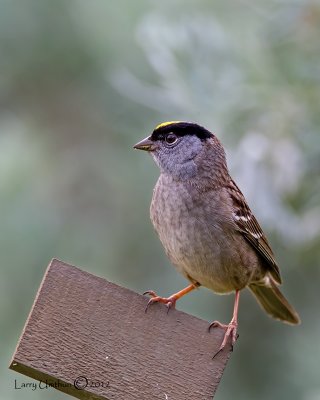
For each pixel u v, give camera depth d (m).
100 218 12.80
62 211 12.71
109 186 12.95
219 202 9.16
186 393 7.27
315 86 10.52
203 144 9.43
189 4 12.16
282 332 12.46
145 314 7.39
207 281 9.31
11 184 12.38
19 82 13.42
